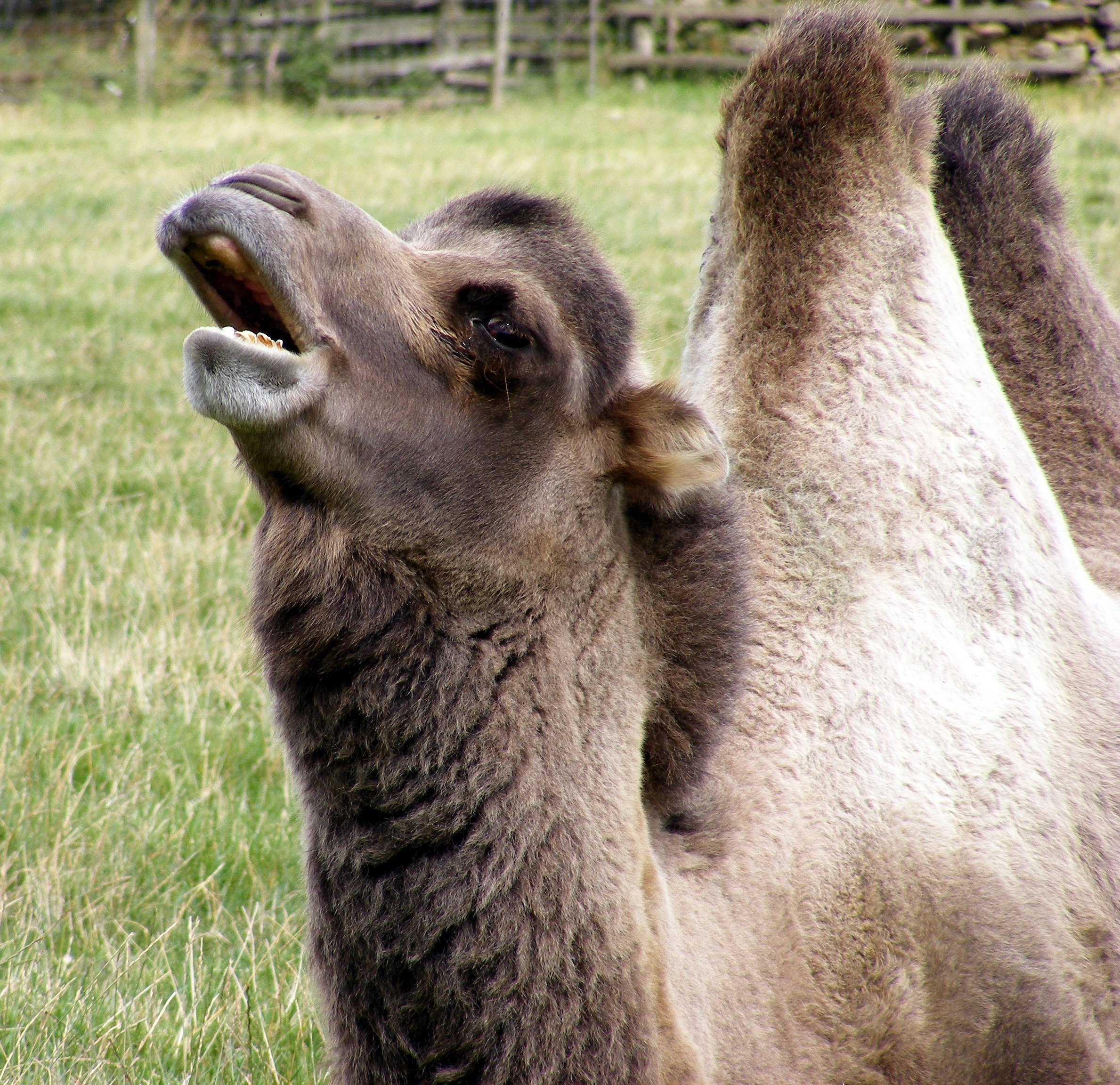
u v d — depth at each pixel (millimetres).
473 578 12000
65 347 43000
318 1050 15578
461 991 11133
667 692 12680
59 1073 14430
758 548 14570
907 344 15320
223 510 30500
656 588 12828
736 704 13078
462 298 12453
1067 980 13422
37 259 54438
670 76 100188
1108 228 48812
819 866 13125
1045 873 13719
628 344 13359
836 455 14797
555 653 12047
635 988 11203
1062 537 15836
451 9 102938
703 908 12422
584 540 12531
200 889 18266
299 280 11789
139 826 19578
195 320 46594
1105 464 17844
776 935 12727
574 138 80062
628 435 12891
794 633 14211
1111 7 90062
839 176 15523
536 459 12453
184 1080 14539
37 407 37594
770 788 13461
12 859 18656
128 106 95562
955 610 14547
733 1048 12016
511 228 13320
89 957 16906
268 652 12000
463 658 11812
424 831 11383
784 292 15266
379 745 11625
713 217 16547
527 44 103250
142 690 22859
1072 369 18109
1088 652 15289
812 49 15836
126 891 18297
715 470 12820
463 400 12281
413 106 99312
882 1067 12773
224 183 11984
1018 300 18281
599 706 12117
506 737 11625
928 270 15805
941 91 19125
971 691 14211
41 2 104562
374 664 11758
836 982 12789
